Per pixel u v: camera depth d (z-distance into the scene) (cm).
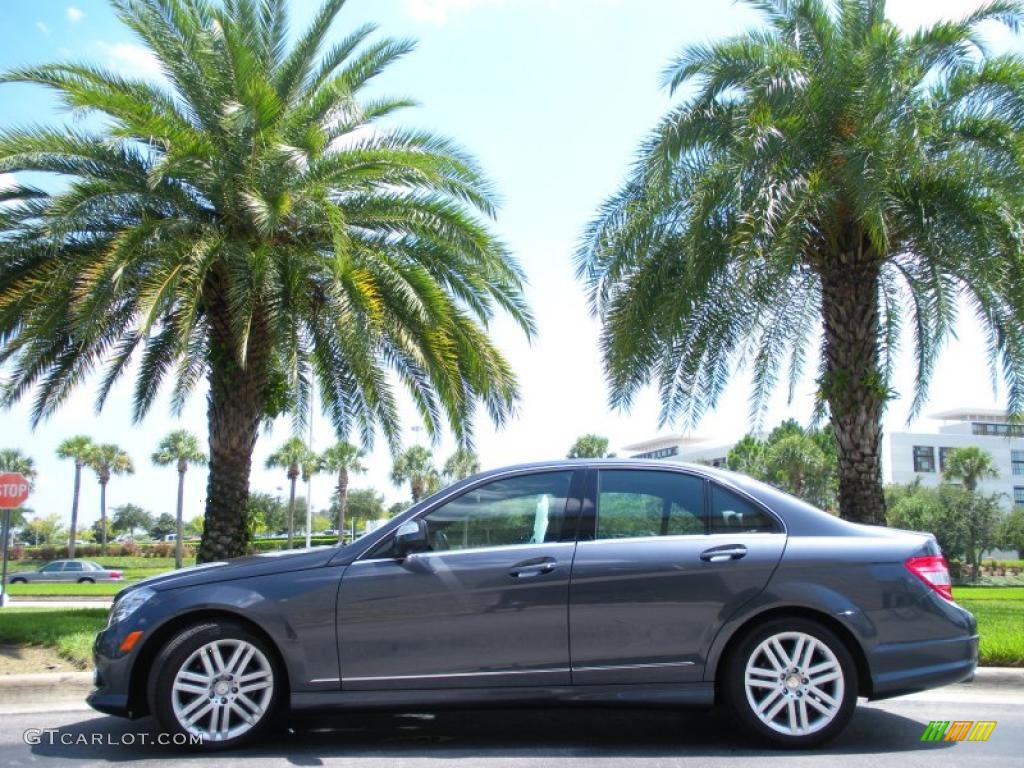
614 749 523
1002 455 8412
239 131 1112
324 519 9688
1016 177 1023
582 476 552
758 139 1049
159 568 5456
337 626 510
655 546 526
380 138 1230
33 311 1088
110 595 2941
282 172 1123
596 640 512
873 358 1229
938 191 1112
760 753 510
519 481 553
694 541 529
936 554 539
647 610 513
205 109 1166
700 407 1377
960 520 5478
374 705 506
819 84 1084
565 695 508
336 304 1130
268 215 1055
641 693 509
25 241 1111
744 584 516
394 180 1200
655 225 1201
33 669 750
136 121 1055
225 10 1255
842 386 1223
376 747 528
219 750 508
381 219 1229
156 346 1350
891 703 661
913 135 1031
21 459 7325
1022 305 1059
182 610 512
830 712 510
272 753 511
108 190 1080
